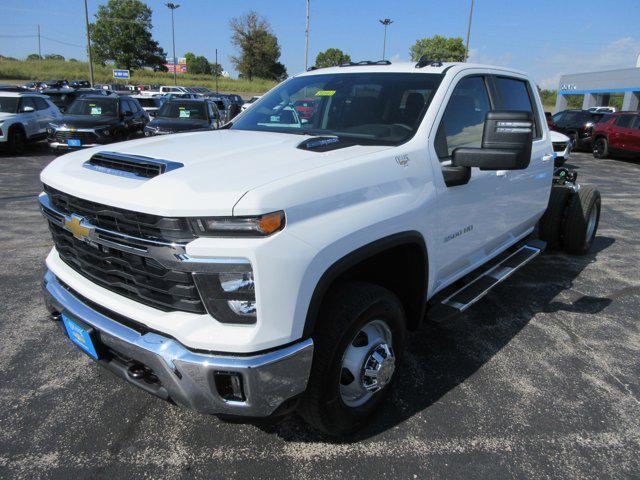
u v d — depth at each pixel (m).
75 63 64.62
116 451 2.48
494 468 2.43
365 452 2.51
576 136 18.64
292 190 1.97
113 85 36.16
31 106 14.54
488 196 3.39
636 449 2.60
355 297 2.31
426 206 2.67
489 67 3.63
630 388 3.15
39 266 4.95
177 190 1.92
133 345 2.04
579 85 39.12
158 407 2.82
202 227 1.87
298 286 1.96
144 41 69.50
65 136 12.55
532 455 2.53
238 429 2.66
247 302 1.91
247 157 2.31
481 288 3.52
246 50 71.94
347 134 2.99
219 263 1.86
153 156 2.31
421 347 3.60
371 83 3.23
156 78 63.31
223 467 2.39
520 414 2.85
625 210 8.58
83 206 2.22
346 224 2.16
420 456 2.50
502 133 2.48
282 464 2.42
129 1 68.31
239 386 1.96
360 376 2.47
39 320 3.81
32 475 2.31
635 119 15.44
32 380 3.04
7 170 11.27
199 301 1.95
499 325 3.99
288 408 2.15
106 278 2.26
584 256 5.85
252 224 1.85
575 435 2.69
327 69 3.75
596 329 3.96
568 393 3.07
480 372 3.28
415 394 3.01
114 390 2.97
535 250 4.51
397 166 2.52
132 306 2.12
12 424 2.64
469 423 2.76
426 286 2.85
